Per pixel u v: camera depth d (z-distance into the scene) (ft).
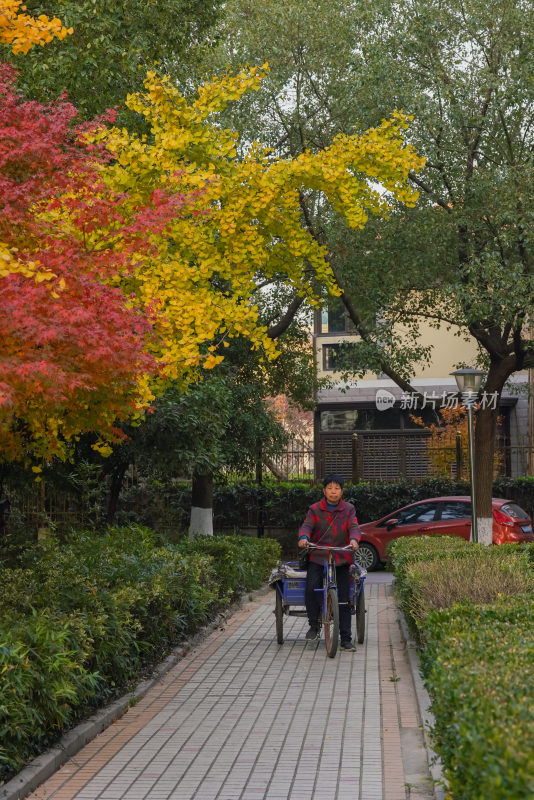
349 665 34.53
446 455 96.43
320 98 71.36
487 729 12.52
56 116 27.20
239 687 30.89
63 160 27.04
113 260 27.07
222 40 63.00
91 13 49.67
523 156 65.36
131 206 32.45
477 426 76.28
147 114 35.65
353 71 66.80
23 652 22.52
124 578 35.65
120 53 51.08
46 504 66.08
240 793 19.66
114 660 28.76
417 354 74.74
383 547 81.15
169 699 29.35
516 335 69.56
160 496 86.58
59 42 50.72
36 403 27.27
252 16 71.72
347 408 115.14
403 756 22.25
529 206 61.82
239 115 68.80
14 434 31.94
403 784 20.06
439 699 15.87
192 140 34.30
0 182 24.67
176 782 20.61
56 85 50.52
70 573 32.14
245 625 46.65
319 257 36.76
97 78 50.90
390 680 31.27
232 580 53.78
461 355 113.19
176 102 35.19
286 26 68.64
